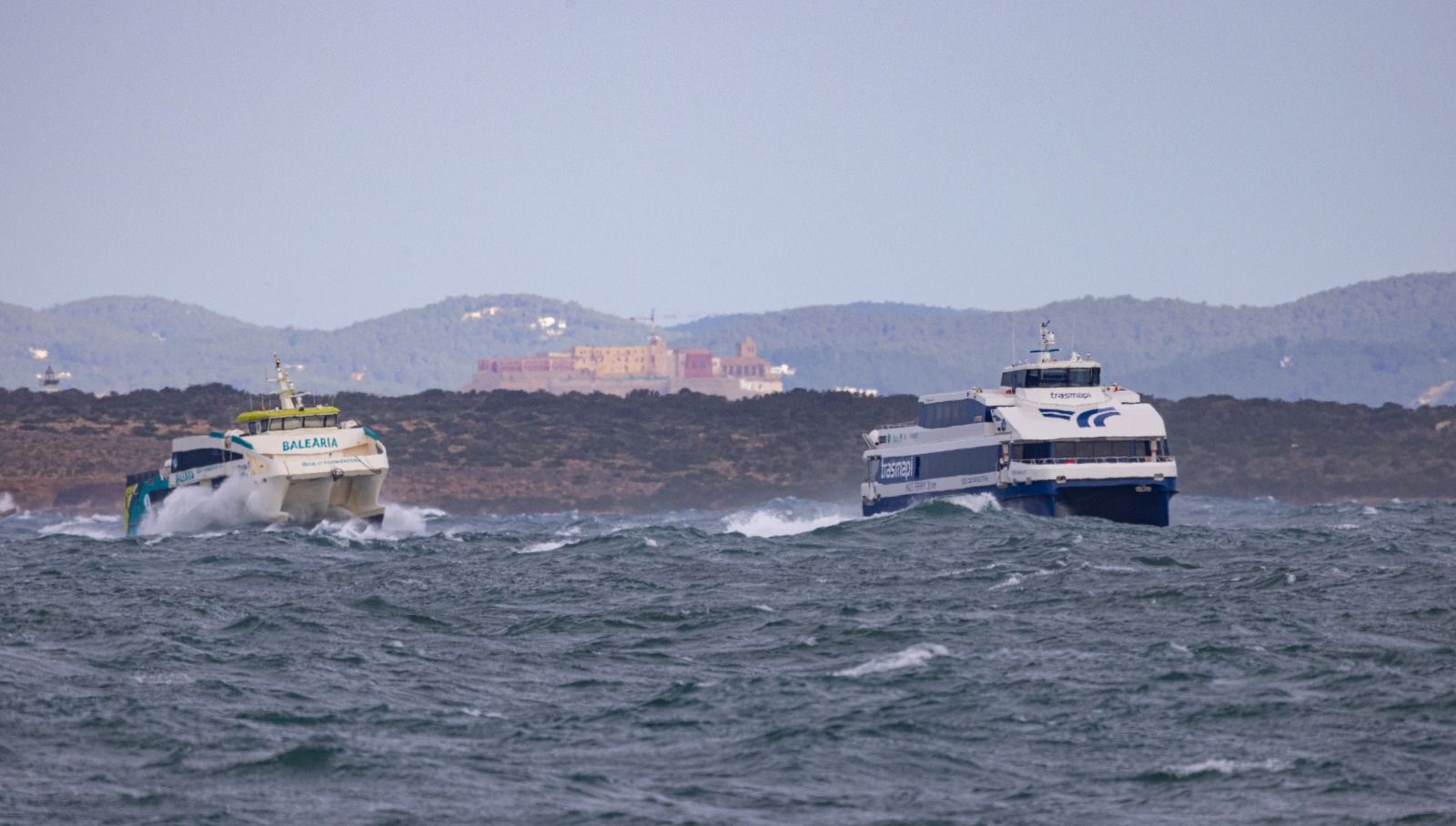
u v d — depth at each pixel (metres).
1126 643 153.12
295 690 139.12
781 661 150.75
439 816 102.56
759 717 126.50
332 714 129.00
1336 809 102.00
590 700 134.62
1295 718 122.88
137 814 102.44
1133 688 133.50
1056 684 135.00
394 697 136.38
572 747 119.19
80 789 107.62
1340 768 109.81
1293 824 99.50
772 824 101.06
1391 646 149.62
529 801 105.56
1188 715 124.50
